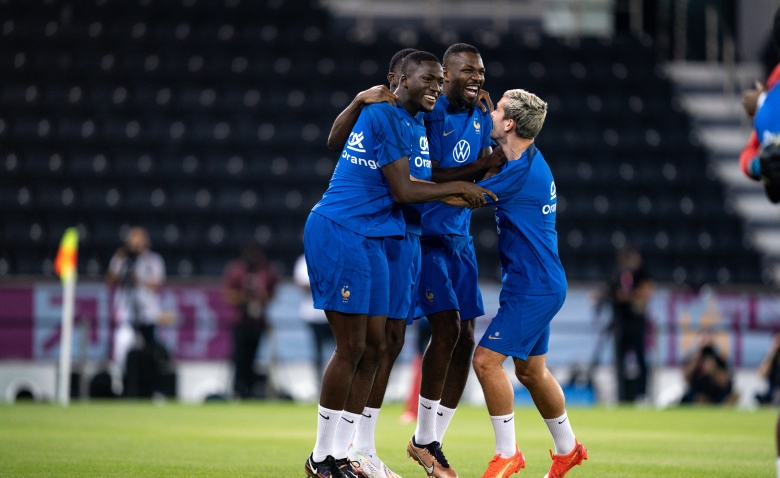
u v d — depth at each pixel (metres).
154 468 20.80
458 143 20.02
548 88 76.62
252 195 67.00
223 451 24.70
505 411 18.30
